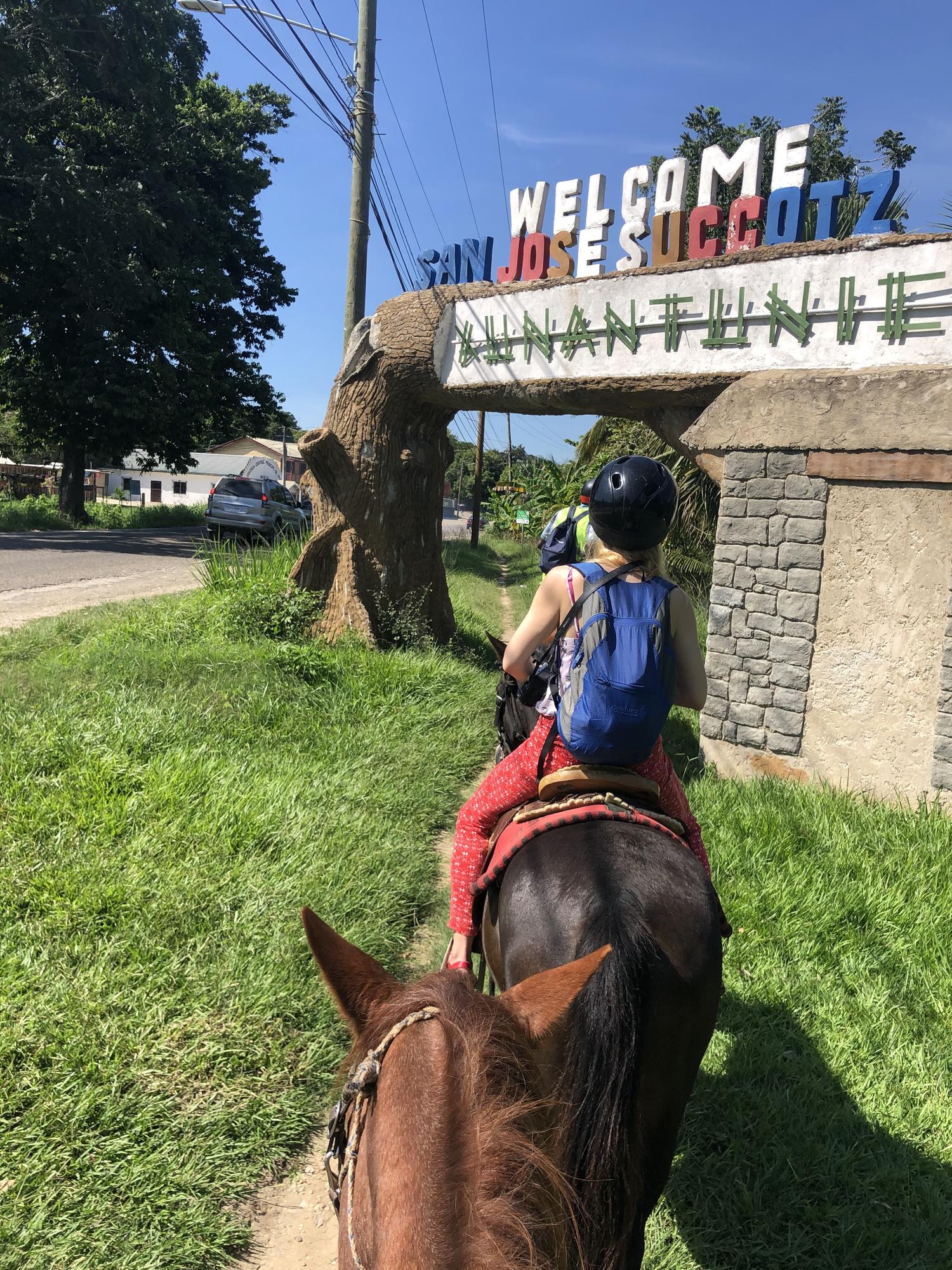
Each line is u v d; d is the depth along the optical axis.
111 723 5.74
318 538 9.53
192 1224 2.54
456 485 108.94
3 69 19.86
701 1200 2.71
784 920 4.32
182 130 26.28
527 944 1.94
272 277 30.08
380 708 7.35
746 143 6.73
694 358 6.98
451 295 8.79
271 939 3.79
